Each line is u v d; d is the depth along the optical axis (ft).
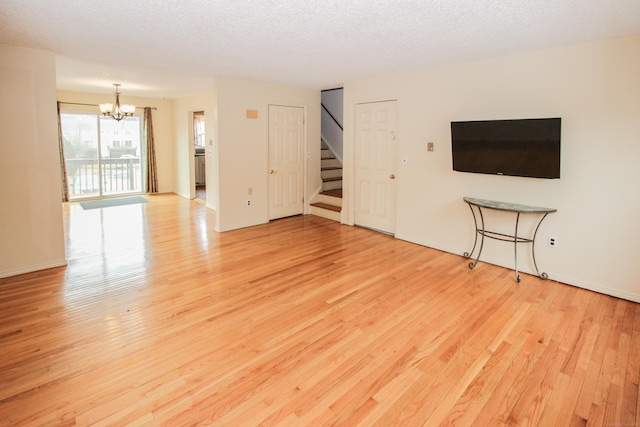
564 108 11.22
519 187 12.49
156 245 15.71
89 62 13.60
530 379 7.14
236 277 12.24
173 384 6.92
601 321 9.38
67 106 23.52
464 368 7.48
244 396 6.63
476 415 6.23
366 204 18.39
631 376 7.21
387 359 7.77
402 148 16.02
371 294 10.98
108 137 26.12
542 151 11.32
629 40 9.93
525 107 12.03
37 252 12.55
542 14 8.38
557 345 8.30
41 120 12.12
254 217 19.31
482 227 13.65
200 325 9.11
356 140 18.30
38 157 12.20
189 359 7.72
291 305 10.23
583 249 11.35
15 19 8.93
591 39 10.37
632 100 10.03
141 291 11.05
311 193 22.07
